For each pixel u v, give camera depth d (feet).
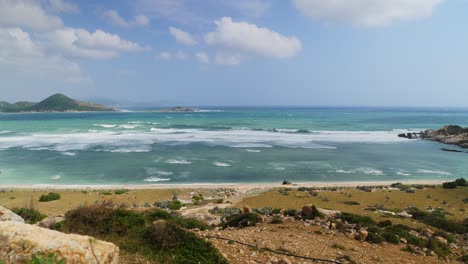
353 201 78.95
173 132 244.01
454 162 147.43
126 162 134.21
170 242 24.59
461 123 376.89
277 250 28.91
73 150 159.63
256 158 146.72
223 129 270.87
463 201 81.20
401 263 29.07
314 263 26.55
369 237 36.01
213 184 104.01
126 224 28.35
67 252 14.39
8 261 13.66
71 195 83.15
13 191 88.63
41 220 32.71
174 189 94.58
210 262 22.97
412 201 81.05
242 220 43.96
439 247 35.68
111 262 15.80
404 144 199.62
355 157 154.20
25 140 192.54
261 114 579.48
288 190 93.81
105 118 433.48
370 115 563.07
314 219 45.21
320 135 235.81
